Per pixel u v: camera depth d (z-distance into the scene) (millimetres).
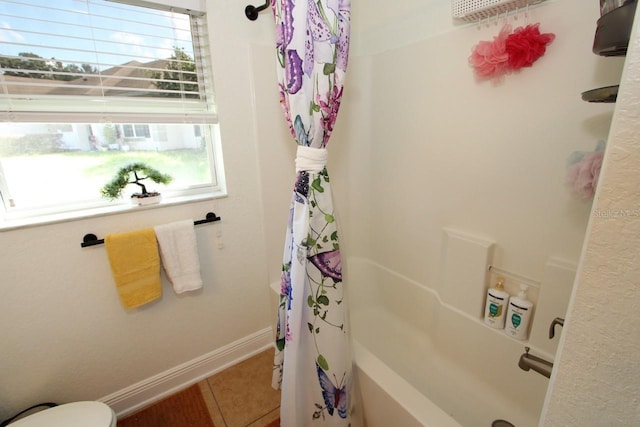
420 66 1431
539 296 1115
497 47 1064
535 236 1137
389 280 1838
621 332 327
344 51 1003
